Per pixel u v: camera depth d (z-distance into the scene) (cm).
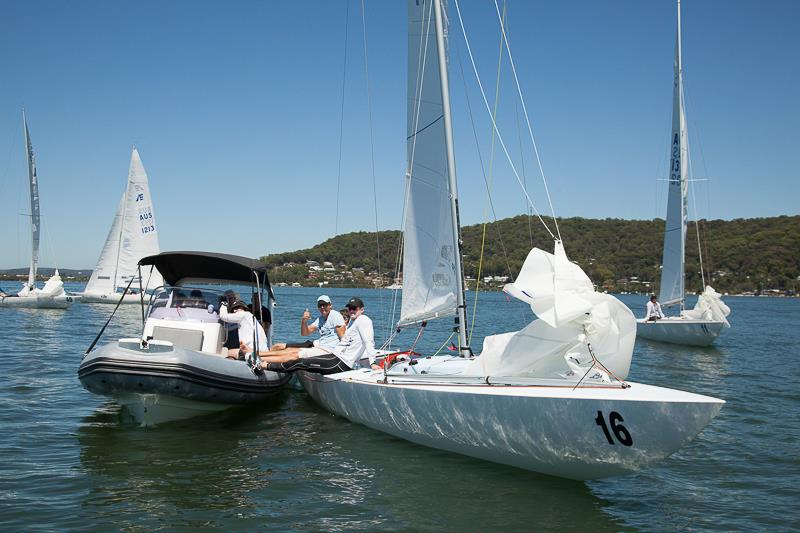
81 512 465
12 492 502
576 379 567
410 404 640
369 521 461
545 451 539
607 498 520
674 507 503
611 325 573
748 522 476
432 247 814
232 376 743
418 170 822
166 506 482
